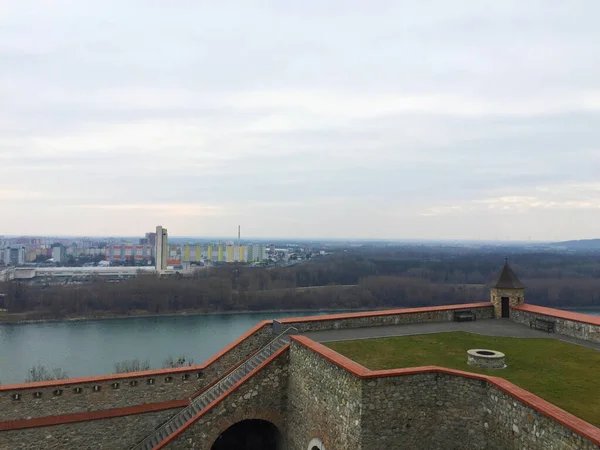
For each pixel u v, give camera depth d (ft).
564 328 75.56
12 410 63.57
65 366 201.57
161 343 250.78
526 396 44.37
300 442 62.13
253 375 64.59
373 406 49.21
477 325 82.64
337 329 79.25
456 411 50.80
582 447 37.06
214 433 61.98
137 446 67.00
